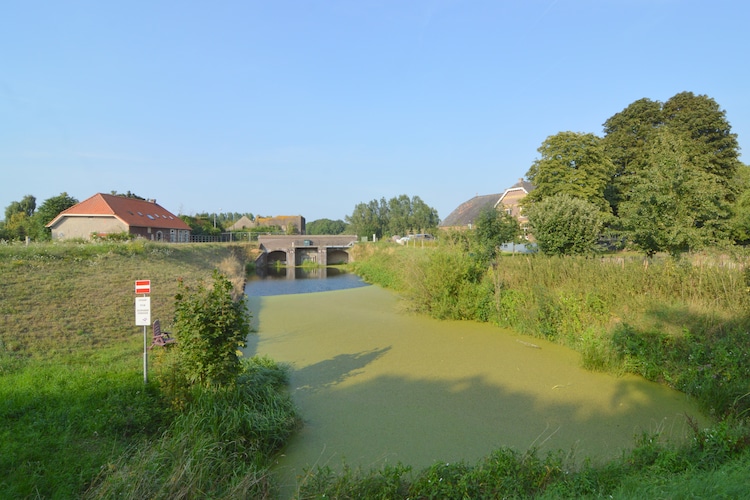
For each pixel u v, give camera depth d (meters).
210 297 6.73
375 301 20.33
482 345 11.49
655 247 13.23
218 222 85.12
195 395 6.29
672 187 13.05
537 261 14.29
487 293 14.43
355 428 6.61
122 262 19.42
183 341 6.54
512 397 7.83
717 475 3.73
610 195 31.78
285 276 38.59
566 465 4.77
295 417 6.69
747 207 21.73
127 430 5.59
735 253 10.55
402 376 9.02
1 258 15.31
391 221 70.44
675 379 8.08
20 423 5.38
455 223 54.16
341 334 12.97
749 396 6.67
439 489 4.32
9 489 4.13
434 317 15.23
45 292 12.77
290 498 4.64
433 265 15.72
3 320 9.99
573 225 15.62
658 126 33.84
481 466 4.74
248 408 6.32
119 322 11.32
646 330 9.12
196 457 4.92
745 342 7.68
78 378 6.94
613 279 11.38
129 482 4.38
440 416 7.03
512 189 46.75
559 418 6.92
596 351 9.43
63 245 20.28
